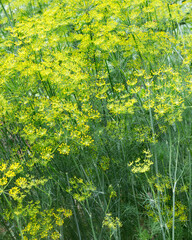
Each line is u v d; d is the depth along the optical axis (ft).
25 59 6.48
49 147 5.96
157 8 7.45
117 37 6.66
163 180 6.06
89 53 7.09
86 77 5.98
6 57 6.66
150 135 6.75
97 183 7.16
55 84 6.61
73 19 7.31
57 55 6.27
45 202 6.37
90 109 6.14
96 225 7.10
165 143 7.26
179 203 6.58
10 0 8.57
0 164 6.18
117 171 7.51
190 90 5.74
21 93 6.40
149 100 5.70
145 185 7.08
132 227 7.35
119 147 7.21
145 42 6.92
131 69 7.90
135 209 6.82
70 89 6.15
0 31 9.37
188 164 6.38
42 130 5.79
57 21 7.16
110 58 7.41
